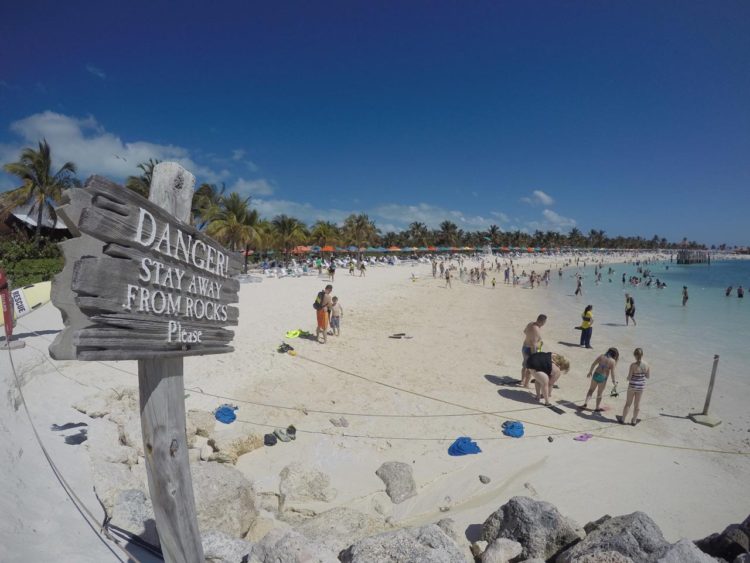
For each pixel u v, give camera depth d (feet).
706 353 54.75
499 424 30.60
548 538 16.39
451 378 40.52
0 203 110.22
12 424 20.04
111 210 7.20
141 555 13.12
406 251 324.80
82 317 6.85
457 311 86.74
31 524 12.34
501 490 22.71
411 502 21.43
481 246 458.91
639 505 21.93
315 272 152.76
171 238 8.70
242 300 77.20
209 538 14.16
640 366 30.81
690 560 13.56
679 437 29.81
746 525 15.93
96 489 16.31
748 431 30.96
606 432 30.07
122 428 22.71
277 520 19.47
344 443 26.86
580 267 315.99
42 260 97.50
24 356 32.81
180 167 9.15
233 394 33.09
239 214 125.18
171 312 8.75
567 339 63.16
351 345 50.11
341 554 14.39
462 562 13.98
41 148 112.98
